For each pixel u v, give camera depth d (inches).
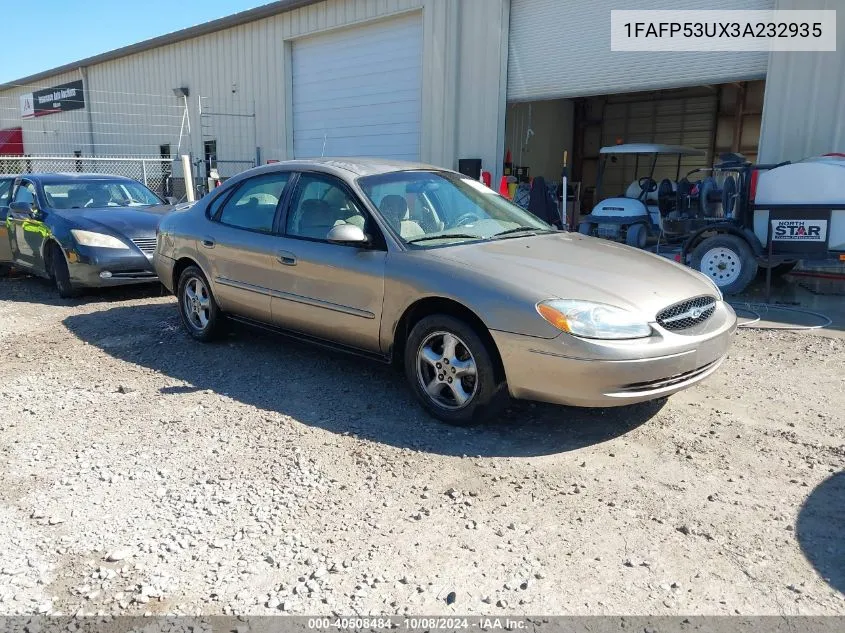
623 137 773.9
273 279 196.7
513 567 108.1
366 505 126.8
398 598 100.8
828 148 355.3
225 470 140.7
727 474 138.6
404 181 192.7
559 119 753.0
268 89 666.8
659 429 161.3
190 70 767.7
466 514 123.6
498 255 164.6
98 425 164.7
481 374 154.0
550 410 173.5
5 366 213.6
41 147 1124.5
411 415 170.1
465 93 504.7
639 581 104.6
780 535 116.6
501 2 474.6
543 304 144.3
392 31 549.6
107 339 243.9
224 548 113.4
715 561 109.5
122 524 120.6
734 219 318.3
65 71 1008.2
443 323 158.4
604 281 153.0
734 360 217.3
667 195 436.8
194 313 235.3
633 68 428.8
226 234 213.8
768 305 300.0
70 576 106.1
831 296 320.5
